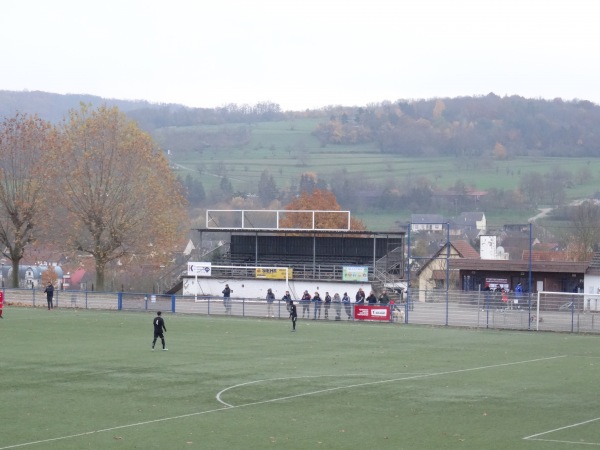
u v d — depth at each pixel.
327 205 186.12
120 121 149.38
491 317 108.19
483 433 42.03
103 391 53.53
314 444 39.50
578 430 42.81
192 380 58.09
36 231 149.75
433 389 55.12
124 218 145.12
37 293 131.88
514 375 61.72
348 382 57.81
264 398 51.50
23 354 71.06
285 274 133.12
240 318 110.75
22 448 38.41
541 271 136.75
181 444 39.41
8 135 148.12
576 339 90.38
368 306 108.38
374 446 39.12
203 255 153.12
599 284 134.00
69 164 145.38
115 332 89.50
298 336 89.12
